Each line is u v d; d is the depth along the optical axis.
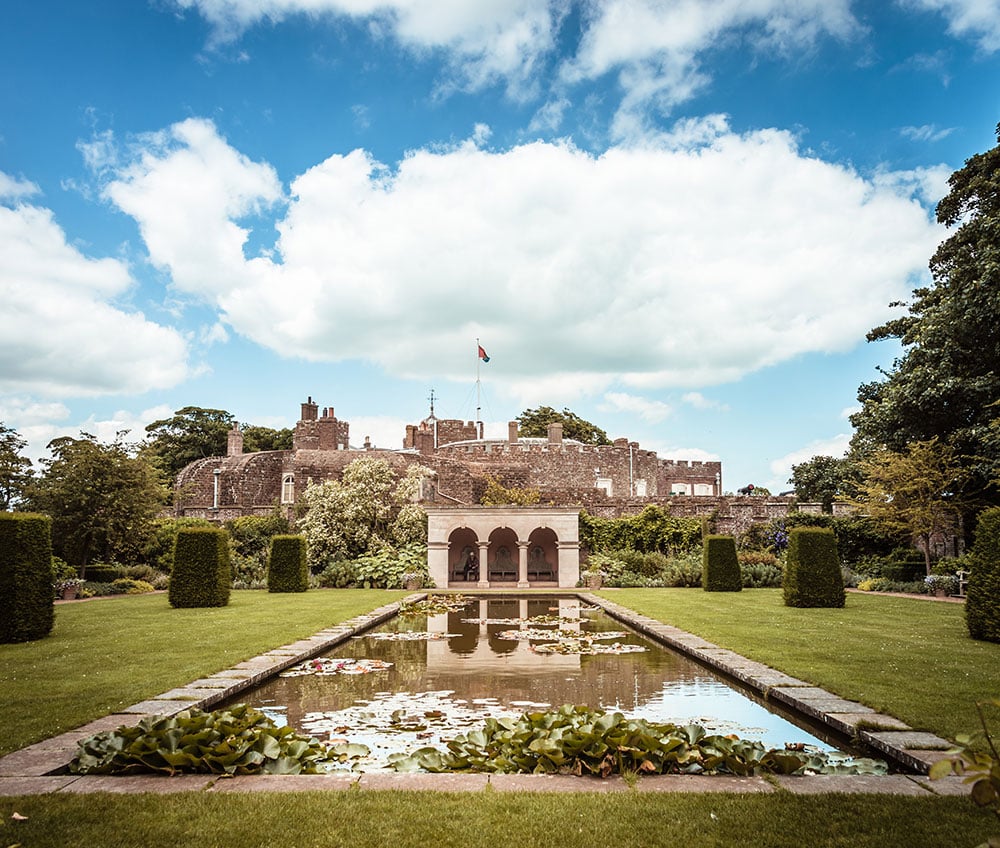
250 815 4.38
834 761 5.89
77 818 4.31
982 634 11.56
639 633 14.40
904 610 16.58
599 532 32.34
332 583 26.61
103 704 7.26
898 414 23.81
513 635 14.28
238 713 5.96
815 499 36.62
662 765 5.29
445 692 8.91
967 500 22.75
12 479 24.69
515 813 4.42
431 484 35.00
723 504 33.00
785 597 18.12
